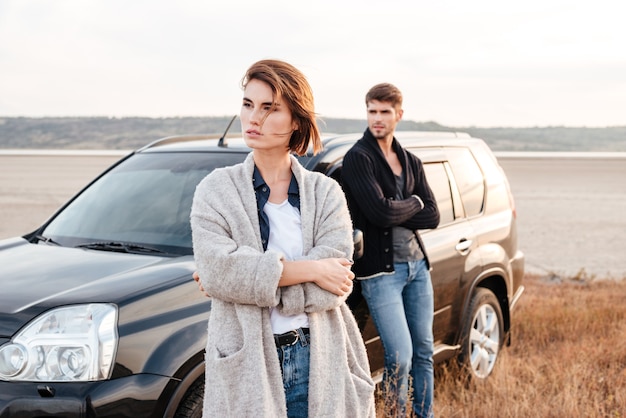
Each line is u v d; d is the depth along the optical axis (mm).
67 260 3754
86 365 2953
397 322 4105
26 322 3043
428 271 4336
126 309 3117
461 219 5336
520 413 4617
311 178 2395
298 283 2180
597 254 14344
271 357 2145
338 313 2318
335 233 2340
